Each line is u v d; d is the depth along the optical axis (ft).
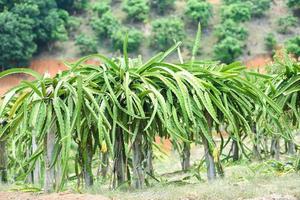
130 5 205.57
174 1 209.15
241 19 197.57
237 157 43.96
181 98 28.66
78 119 27.09
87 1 209.05
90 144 30.25
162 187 28.30
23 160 39.37
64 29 185.68
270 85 33.19
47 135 27.96
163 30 187.11
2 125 35.68
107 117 29.81
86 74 30.89
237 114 31.35
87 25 200.54
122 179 30.73
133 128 30.27
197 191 25.48
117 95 29.48
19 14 172.96
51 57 182.19
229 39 181.37
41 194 27.32
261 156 46.01
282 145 55.72
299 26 199.21
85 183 30.42
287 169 34.14
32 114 27.02
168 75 30.45
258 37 193.36
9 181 41.81
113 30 187.93
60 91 28.07
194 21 202.18
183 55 186.70
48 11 184.85
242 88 31.65
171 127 28.27
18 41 166.61
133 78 30.37
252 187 26.00
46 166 27.96
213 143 30.12
